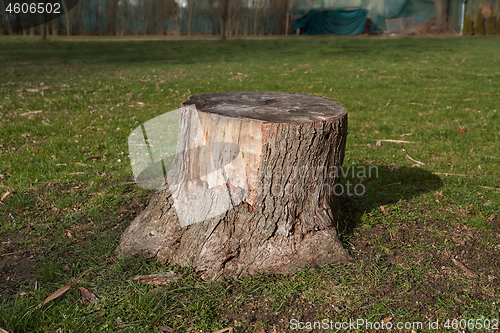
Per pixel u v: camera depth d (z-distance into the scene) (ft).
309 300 9.70
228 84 46.09
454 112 30.63
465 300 9.71
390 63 64.69
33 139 23.18
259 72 56.70
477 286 10.23
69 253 11.85
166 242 11.56
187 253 11.09
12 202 14.75
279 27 169.07
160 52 88.07
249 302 9.71
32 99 35.58
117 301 9.68
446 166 19.33
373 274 10.59
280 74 54.49
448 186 16.93
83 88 41.73
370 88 43.01
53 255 11.66
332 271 10.56
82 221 13.88
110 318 9.18
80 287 10.16
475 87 41.42
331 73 54.90
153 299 9.60
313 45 101.50
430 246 12.05
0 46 92.84
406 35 139.33
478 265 11.21
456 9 136.87
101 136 24.03
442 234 12.88
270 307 9.53
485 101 34.40
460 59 66.85
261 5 168.04
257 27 171.53
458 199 15.51
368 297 9.78
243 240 10.89
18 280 10.56
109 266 11.09
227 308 9.55
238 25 172.45
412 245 12.23
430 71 54.24
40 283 10.39
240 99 13.08
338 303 9.61
